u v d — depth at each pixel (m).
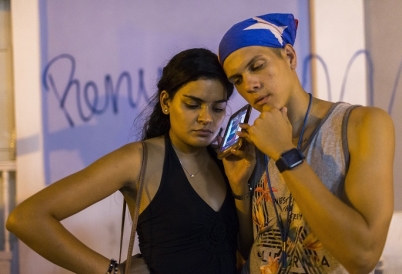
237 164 1.48
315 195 1.16
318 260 1.27
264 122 1.25
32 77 2.25
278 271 1.32
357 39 2.31
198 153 1.55
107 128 2.29
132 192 1.49
